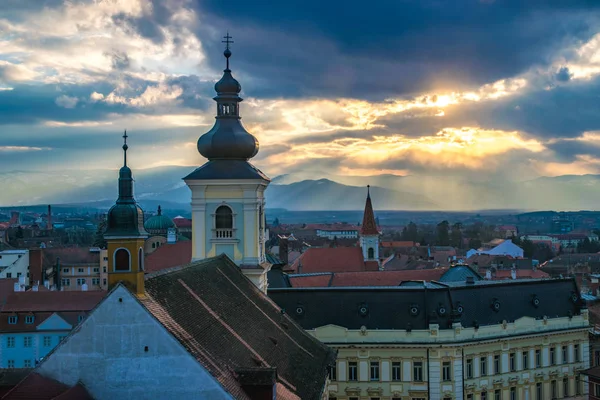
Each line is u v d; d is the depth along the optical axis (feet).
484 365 391.24
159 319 168.35
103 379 167.02
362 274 604.08
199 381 165.89
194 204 328.49
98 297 480.64
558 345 414.82
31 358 464.24
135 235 171.53
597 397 379.14
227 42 341.21
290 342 256.32
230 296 242.37
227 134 332.39
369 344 382.22
